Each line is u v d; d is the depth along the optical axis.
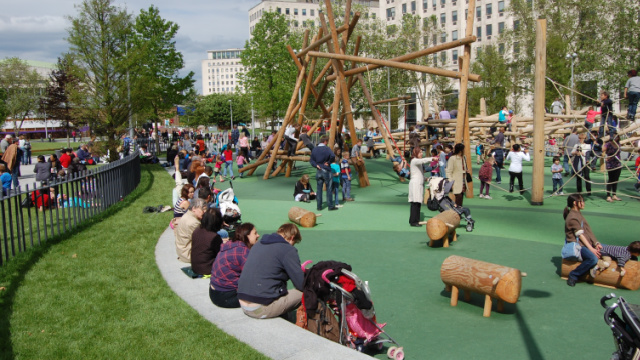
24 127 89.06
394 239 10.05
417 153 11.09
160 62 33.91
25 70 65.88
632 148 17.70
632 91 16.91
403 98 17.66
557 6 47.03
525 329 5.57
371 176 21.42
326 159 13.58
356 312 5.18
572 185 17.52
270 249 5.55
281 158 21.72
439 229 8.88
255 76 41.59
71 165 20.20
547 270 7.77
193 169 13.13
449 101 61.69
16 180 18.78
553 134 26.56
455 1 79.81
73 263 8.12
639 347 3.76
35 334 5.32
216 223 7.30
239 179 21.55
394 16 90.00
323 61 39.28
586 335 5.37
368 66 16.94
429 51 15.00
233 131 36.91
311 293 5.25
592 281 7.08
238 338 5.07
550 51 43.81
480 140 27.55
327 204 14.32
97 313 5.90
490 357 4.92
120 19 24.66
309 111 48.28
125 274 7.48
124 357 4.74
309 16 134.38
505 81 50.28
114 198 14.57
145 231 10.62
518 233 10.40
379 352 5.21
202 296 6.43
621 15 40.75
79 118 25.77
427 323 5.83
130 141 32.81
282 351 4.73
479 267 6.01
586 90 46.31
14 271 7.63
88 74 25.09
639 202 14.00
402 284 7.24
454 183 11.62
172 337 5.15
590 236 7.02
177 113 45.09
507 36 51.69
